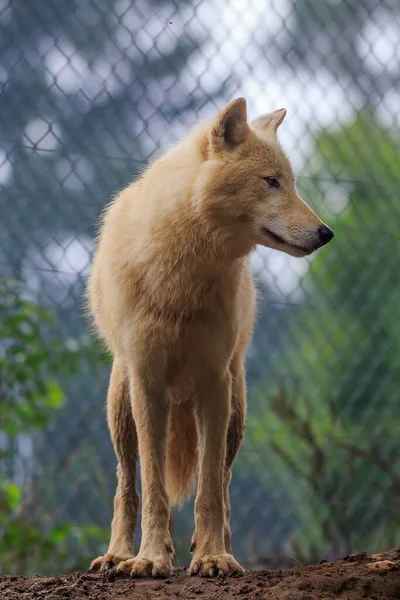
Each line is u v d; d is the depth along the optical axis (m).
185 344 7.96
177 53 11.59
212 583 6.96
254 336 13.45
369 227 12.98
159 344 7.93
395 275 13.45
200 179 7.80
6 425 10.96
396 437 12.49
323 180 12.31
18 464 11.49
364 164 13.30
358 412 13.48
